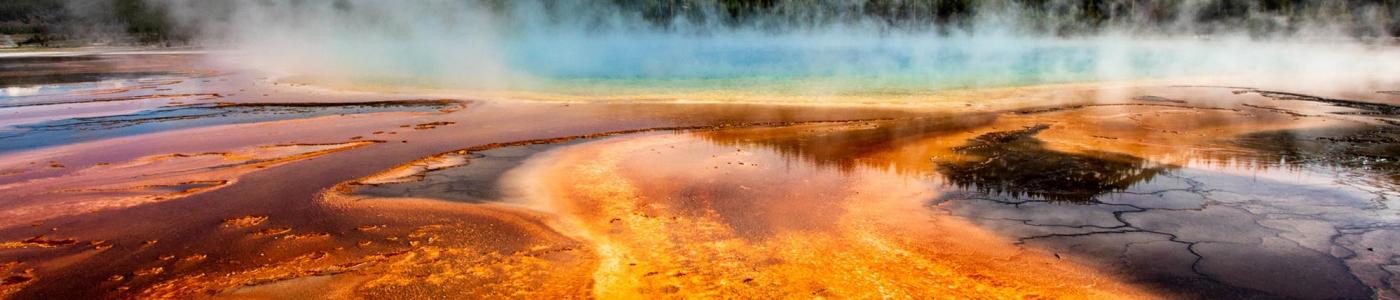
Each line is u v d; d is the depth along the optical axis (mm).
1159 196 5711
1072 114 10492
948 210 5359
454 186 6297
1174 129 9062
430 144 8438
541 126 9844
